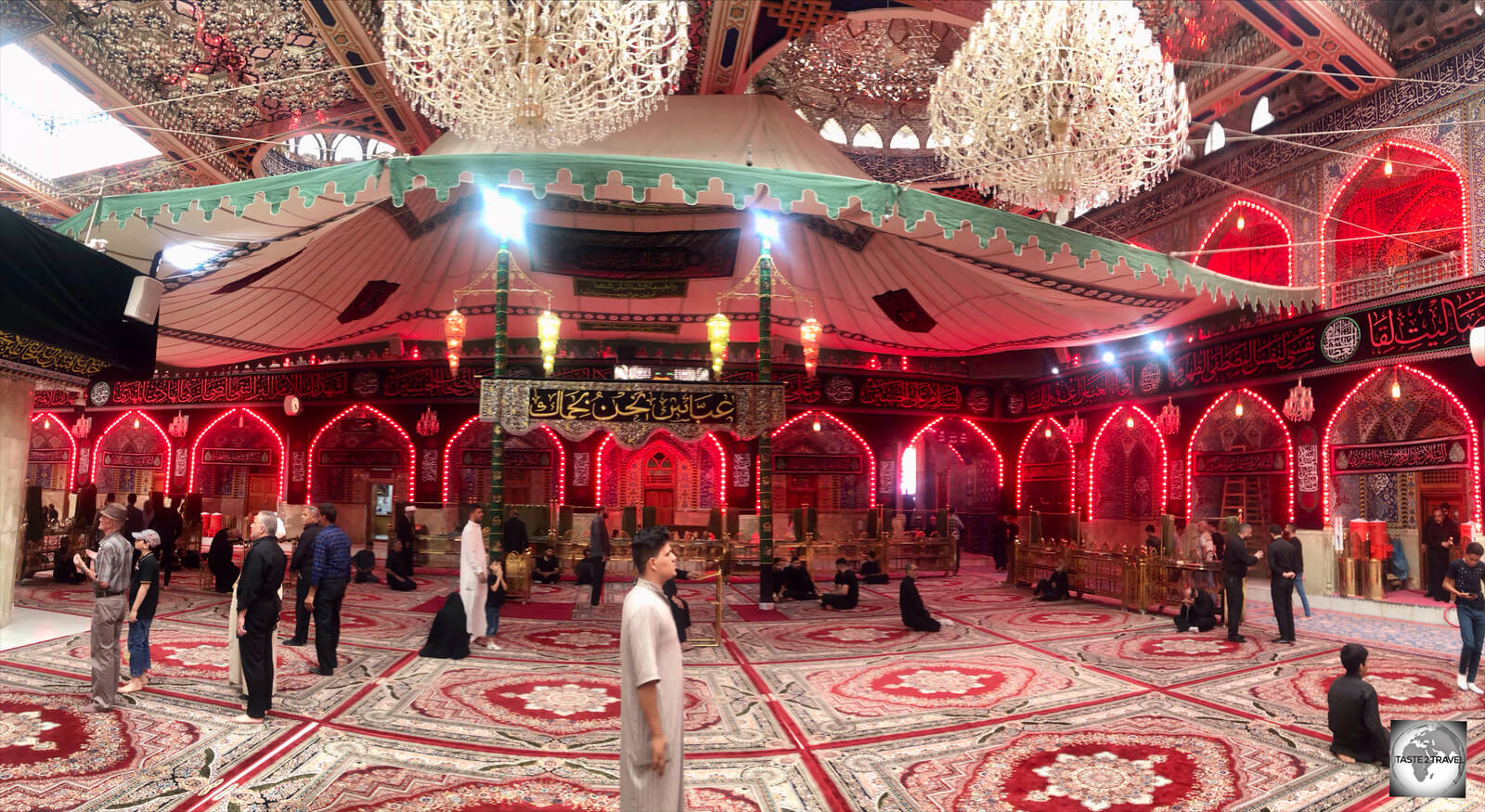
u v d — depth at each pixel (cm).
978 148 602
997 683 610
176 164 1295
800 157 1010
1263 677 634
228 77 1123
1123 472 1612
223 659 625
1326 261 1160
